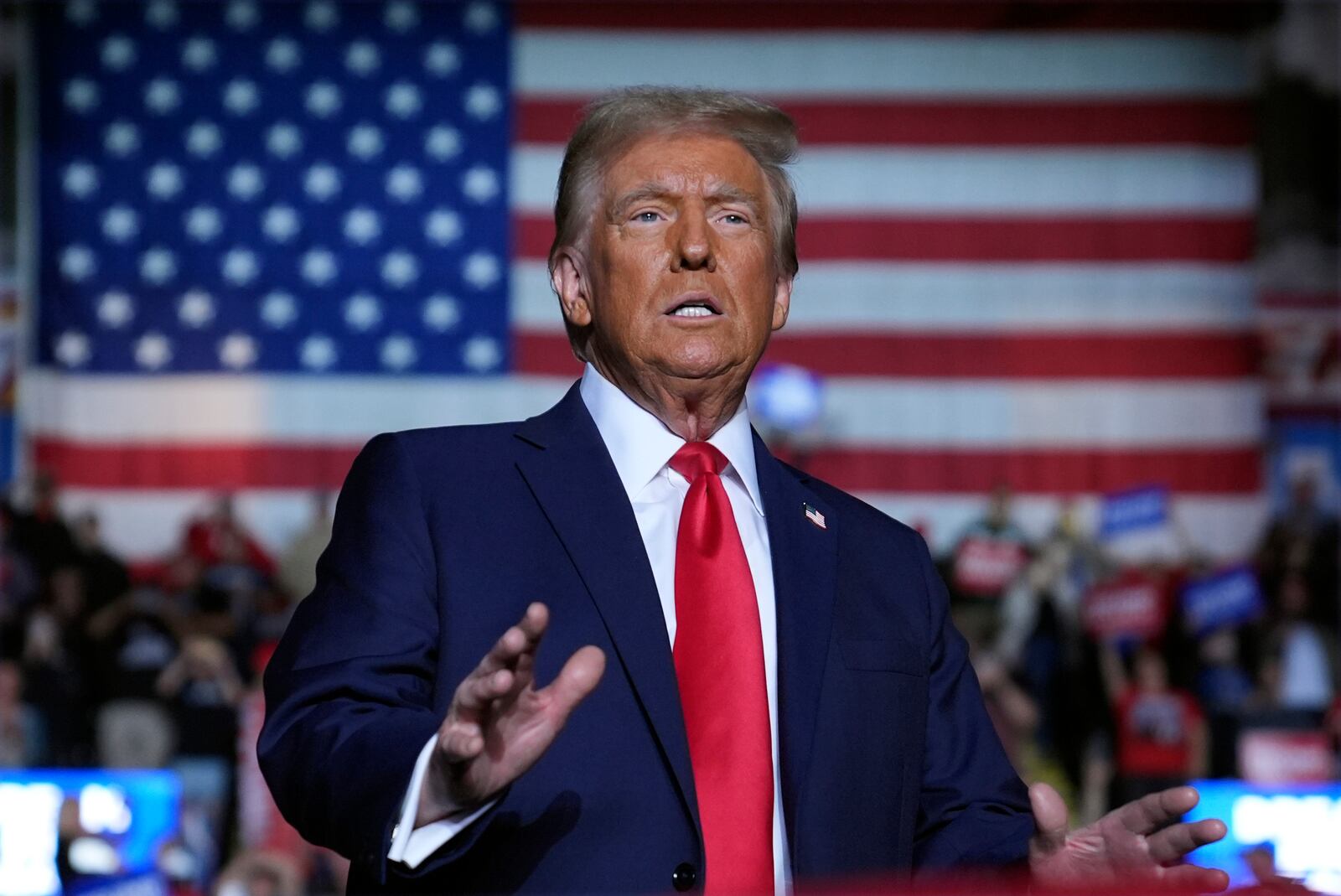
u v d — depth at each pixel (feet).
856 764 8.45
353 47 56.24
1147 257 56.08
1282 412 56.24
